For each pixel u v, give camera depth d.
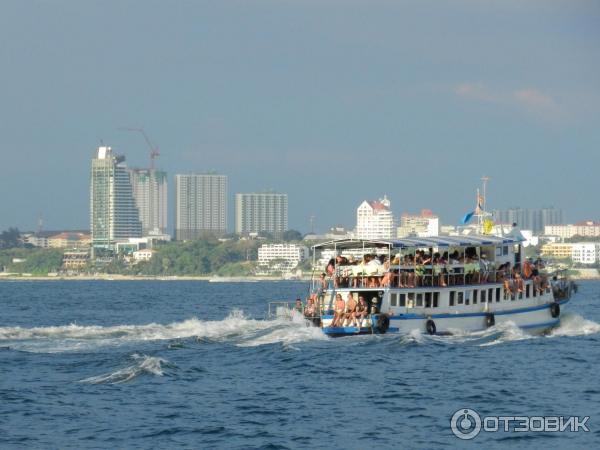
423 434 133.12
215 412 144.75
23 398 153.88
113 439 130.12
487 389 161.50
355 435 132.38
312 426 136.88
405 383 166.00
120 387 162.62
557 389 162.00
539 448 126.88
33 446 127.00
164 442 128.88
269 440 129.62
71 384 164.88
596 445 128.00
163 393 157.88
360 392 159.00
